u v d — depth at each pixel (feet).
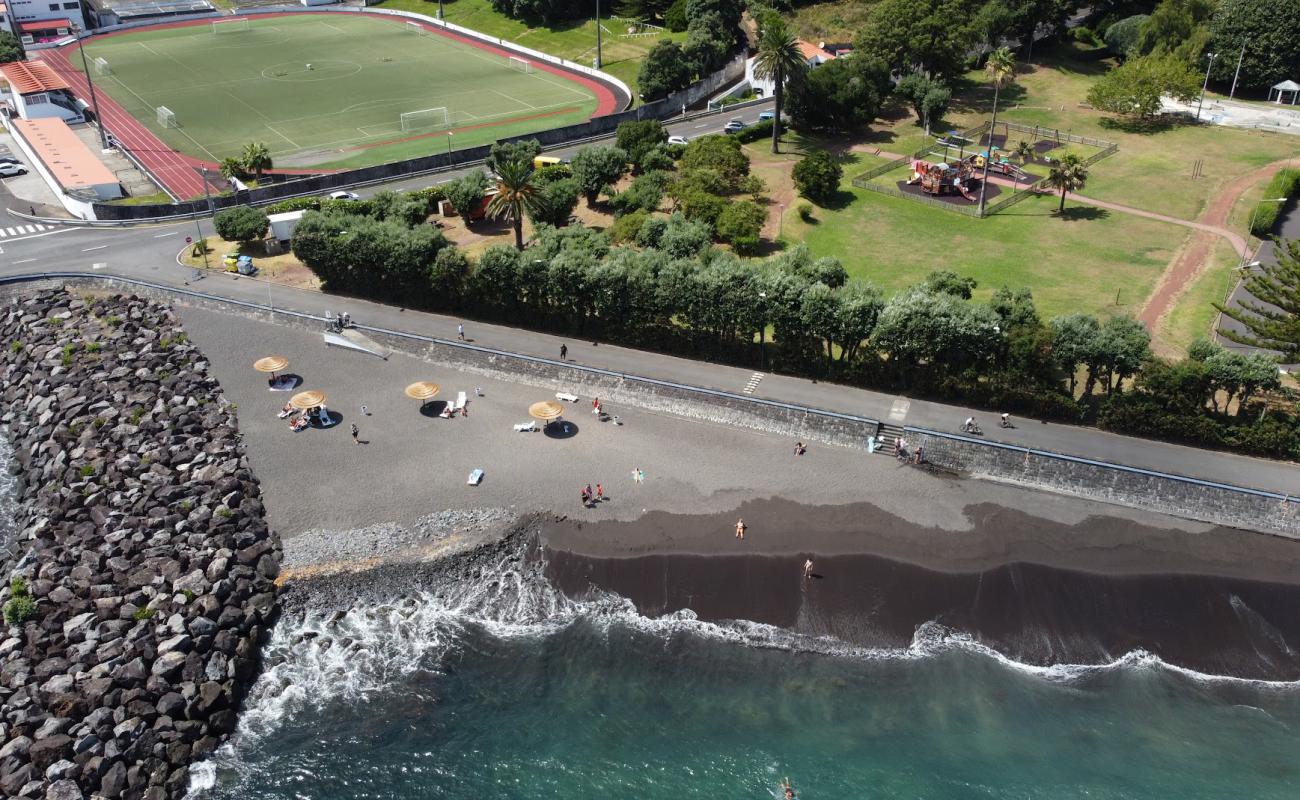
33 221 504.02
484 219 490.90
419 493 300.81
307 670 250.16
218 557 269.23
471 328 394.52
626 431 330.95
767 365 357.00
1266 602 261.24
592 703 241.96
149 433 326.24
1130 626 257.34
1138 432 312.91
